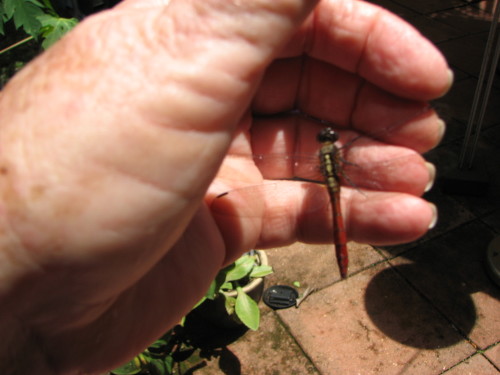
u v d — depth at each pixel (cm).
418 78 12
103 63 8
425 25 58
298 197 15
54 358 10
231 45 8
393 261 34
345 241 15
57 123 8
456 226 36
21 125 8
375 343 29
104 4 43
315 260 34
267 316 31
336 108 15
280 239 16
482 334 29
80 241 8
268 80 15
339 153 15
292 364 29
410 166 14
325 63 14
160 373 25
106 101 8
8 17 23
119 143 8
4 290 8
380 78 13
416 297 32
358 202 15
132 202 8
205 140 9
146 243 9
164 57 8
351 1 13
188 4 8
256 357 29
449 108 45
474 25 58
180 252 13
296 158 15
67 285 9
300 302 32
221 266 15
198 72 8
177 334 31
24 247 8
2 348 9
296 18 8
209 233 14
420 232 14
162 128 8
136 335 12
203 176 9
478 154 40
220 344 30
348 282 33
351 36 13
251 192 15
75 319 10
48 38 23
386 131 14
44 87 8
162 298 13
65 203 8
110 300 10
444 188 39
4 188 8
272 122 15
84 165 8
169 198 9
